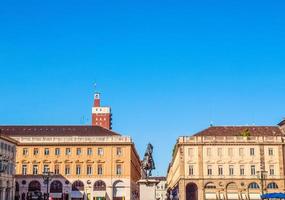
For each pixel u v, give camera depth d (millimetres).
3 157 105938
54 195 122812
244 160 125812
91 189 123500
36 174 123938
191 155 126500
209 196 124312
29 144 125438
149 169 59281
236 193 124500
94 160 125000
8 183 110375
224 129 136250
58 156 125250
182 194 124312
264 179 122688
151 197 57656
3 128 133875
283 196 90562
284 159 125875
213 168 125625
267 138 127125
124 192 123812
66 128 135000
